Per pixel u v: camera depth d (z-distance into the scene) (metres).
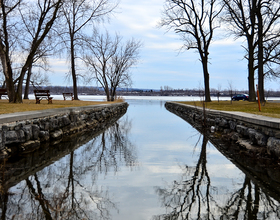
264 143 7.38
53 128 10.49
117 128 14.73
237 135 9.64
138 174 5.92
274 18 22.81
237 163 6.95
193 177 5.71
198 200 4.46
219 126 12.73
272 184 5.30
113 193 4.75
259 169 6.34
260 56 23.12
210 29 28.73
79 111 13.85
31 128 8.54
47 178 5.61
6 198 4.48
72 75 33.81
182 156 7.83
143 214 3.93
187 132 13.08
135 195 4.66
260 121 7.62
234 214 3.96
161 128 14.70
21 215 3.82
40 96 20.06
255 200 4.49
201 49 29.53
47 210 4.00
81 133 12.67
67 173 6.00
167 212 3.98
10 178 5.58
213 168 6.46
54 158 7.47
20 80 18.53
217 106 20.28
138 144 9.81
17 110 11.11
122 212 3.97
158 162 7.09
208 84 29.77
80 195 4.64
